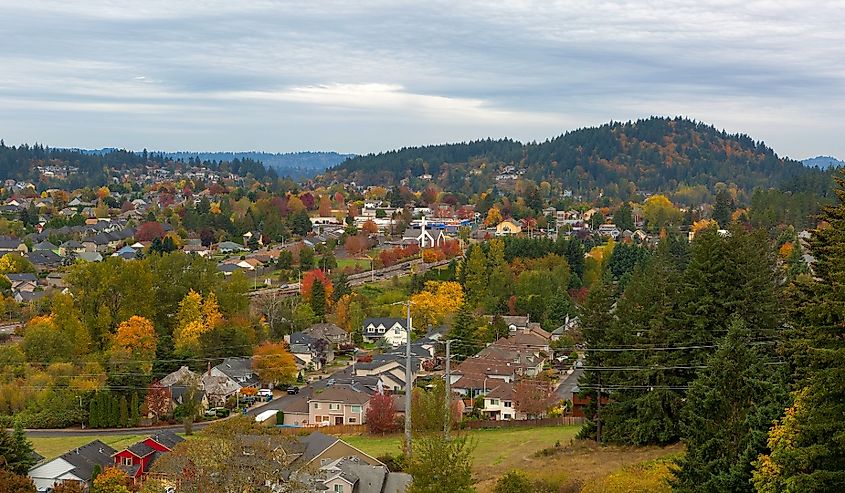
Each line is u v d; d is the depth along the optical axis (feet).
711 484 102.94
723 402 106.52
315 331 335.67
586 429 174.91
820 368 85.81
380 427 216.74
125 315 299.38
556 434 194.49
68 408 231.30
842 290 83.46
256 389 266.77
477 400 240.12
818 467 85.35
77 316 285.23
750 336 133.18
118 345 278.05
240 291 331.98
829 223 113.09
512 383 245.24
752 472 96.94
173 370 269.23
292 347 310.24
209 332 290.15
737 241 156.87
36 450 200.13
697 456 105.50
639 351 166.40
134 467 177.27
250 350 291.58
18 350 253.24
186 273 332.39
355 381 263.29
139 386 240.12
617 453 157.79
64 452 197.26
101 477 163.63
